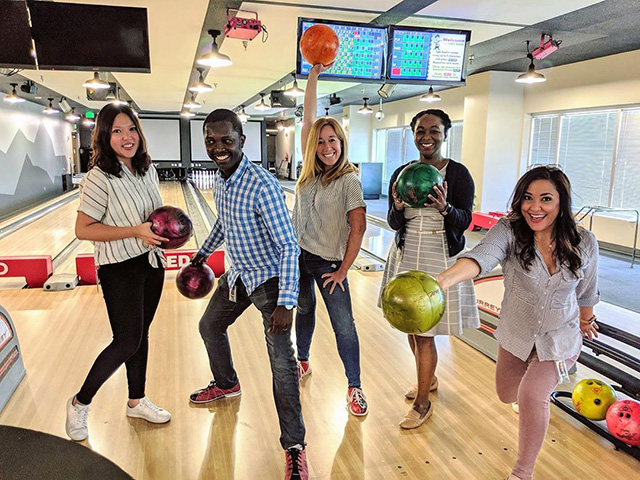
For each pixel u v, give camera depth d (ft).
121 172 6.31
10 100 29.84
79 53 10.92
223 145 5.55
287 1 13.01
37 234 24.93
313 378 8.64
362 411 7.39
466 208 6.89
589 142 24.29
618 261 20.59
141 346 6.98
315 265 7.39
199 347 9.92
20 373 8.43
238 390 7.95
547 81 25.90
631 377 7.12
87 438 6.74
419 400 7.25
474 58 22.80
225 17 14.44
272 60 21.62
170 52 19.72
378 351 9.86
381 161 47.67
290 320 5.66
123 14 10.89
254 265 6.10
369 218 30.07
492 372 8.97
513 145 28.09
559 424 7.27
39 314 11.85
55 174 48.06
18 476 2.82
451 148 34.40
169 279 15.10
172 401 7.80
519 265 5.42
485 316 10.55
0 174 32.91
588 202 24.64
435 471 6.15
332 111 52.54
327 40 8.23
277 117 63.05
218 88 31.94
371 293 13.98
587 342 7.68
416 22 15.29
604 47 20.38
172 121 58.03
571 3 13.44
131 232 6.10
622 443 6.49
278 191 5.81
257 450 6.56
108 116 6.05
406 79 13.98
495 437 6.91
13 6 10.30
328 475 6.06
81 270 14.57
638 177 21.84
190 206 37.37
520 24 15.78
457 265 5.15
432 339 7.03
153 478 5.96
